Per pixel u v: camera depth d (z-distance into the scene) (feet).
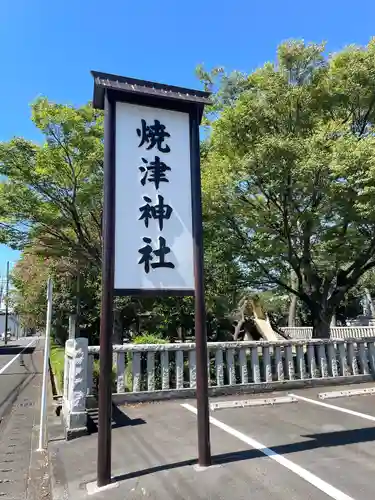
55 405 27.40
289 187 31.07
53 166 43.32
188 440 16.67
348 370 30.53
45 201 46.29
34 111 41.39
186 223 15.05
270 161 30.37
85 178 45.09
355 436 16.29
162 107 15.64
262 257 36.40
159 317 45.60
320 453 14.33
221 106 39.63
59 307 65.67
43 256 56.54
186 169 15.48
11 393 35.91
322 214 32.53
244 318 52.24
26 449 18.92
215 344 26.68
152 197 14.80
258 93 35.29
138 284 14.01
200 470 13.12
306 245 36.01
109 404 12.91
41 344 136.05
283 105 33.86
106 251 13.69
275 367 28.53
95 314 64.23
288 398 24.04
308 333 71.31
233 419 19.67
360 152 27.35
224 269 38.27
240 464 13.48
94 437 18.15
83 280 62.44
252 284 39.37
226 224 35.42
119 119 14.93
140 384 25.12
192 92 15.92
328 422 18.67
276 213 34.40
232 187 33.17
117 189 14.40
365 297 115.34
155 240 14.53
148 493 11.74
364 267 39.09
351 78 33.99
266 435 16.78
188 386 26.40
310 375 29.30
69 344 20.62
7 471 16.07
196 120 16.02
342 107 36.09
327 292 39.34
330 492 11.18
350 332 69.67
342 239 34.76
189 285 14.64
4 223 47.14
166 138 15.43
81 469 14.33
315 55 35.63
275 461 13.65
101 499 11.60
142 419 20.43
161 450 15.51
